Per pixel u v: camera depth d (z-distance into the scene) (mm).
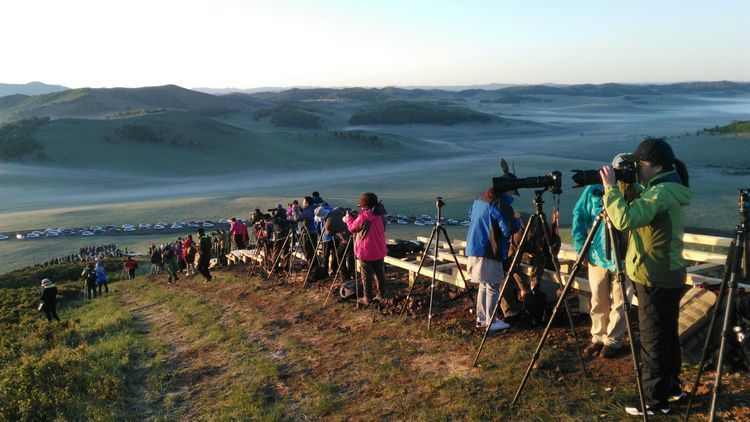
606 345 5867
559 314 7352
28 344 13516
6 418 7027
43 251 91938
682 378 5195
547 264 7488
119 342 10523
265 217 16703
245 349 8555
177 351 9414
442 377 6160
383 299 9602
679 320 5605
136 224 118688
